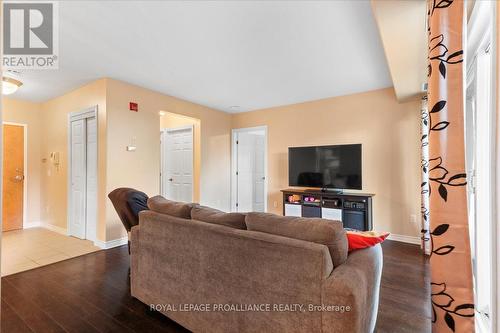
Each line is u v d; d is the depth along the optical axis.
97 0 1.96
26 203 4.69
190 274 1.71
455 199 1.11
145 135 4.03
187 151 5.46
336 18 2.20
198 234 1.67
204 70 3.35
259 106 5.29
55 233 4.28
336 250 1.32
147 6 2.03
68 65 3.14
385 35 2.13
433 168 1.17
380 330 1.77
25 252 3.34
